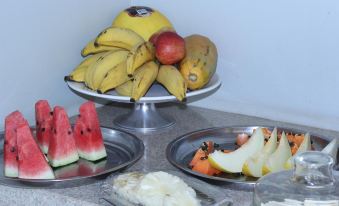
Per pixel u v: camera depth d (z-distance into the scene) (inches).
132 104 63.7
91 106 50.5
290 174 39.9
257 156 47.2
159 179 42.8
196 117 61.6
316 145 52.1
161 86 57.8
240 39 61.2
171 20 64.2
